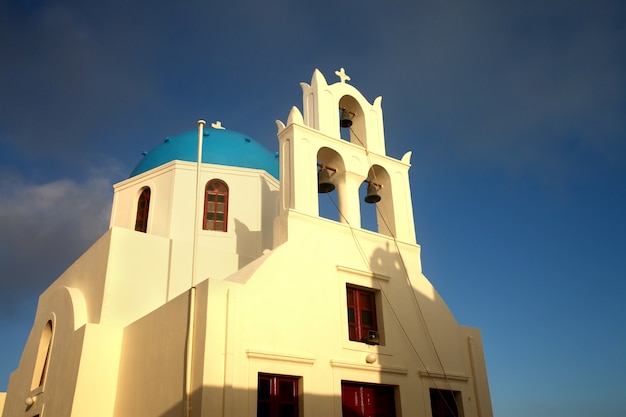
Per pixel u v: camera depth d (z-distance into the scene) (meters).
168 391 11.88
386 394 14.20
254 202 21.19
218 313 11.69
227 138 23.17
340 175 16.27
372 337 14.20
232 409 11.01
